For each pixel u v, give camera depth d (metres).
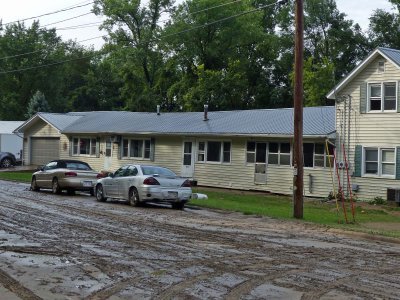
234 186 30.80
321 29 56.38
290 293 8.16
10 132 51.06
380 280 9.22
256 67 57.12
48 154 44.09
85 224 14.95
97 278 8.82
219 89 53.22
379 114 25.98
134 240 12.55
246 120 32.28
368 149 26.34
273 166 29.03
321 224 16.52
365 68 26.58
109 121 40.53
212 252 11.32
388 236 14.30
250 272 9.52
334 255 11.49
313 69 54.59
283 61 57.22
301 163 18.23
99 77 76.62
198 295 7.89
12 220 15.26
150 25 60.19
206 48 56.09
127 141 37.03
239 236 13.74
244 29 54.81
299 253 11.57
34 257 10.38
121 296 7.77
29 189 27.08
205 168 32.28
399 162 25.22
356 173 26.42
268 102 55.72
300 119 18.16
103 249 11.32
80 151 41.00
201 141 32.53
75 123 42.66
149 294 7.90
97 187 22.59
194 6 54.91
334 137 26.89
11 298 7.53
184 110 56.19
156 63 60.66
